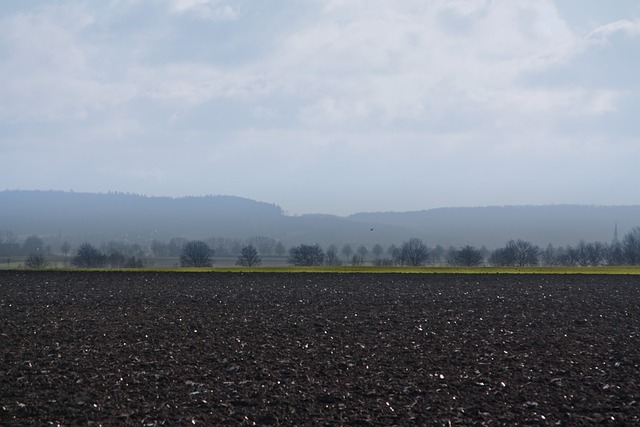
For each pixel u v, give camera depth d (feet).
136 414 81.76
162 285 223.71
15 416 80.94
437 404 86.69
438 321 147.74
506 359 110.63
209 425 78.48
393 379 97.81
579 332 135.33
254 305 172.35
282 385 94.53
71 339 124.47
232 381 96.27
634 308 169.99
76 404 85.05
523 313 160.45
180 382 95.40
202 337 127.24
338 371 101.96
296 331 134.10
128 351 114.52
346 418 81.15
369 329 137.08
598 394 91.45
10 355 110.32
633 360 110.01
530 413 83.46
